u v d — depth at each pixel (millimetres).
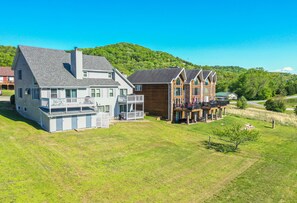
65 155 17531
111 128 26984
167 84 36438
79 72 29047
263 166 19094
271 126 39438
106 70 32656
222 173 16953
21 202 11188
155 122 33500
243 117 46500
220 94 96125
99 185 13633
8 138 19688
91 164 16469
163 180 15031
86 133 23922
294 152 24219
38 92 25578
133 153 19609
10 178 13203
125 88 35000
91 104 26859
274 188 14992
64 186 13141
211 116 40438
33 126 24297
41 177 13781
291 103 85562
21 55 29172
